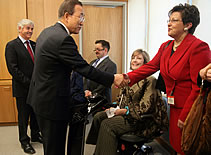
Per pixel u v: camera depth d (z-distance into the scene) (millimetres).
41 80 1301
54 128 1333
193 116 1009
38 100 1314
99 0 3213
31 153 2217
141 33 3375
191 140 1008
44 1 2977
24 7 2898
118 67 3541
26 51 2285
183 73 1162
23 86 2250
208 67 947
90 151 2254
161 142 2385
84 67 1344
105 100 1614
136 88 1683
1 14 2859
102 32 3414
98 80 1419
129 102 1729
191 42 1142
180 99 1201
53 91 1292
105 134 1691
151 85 1610
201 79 1007
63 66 1312
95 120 1937
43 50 1273
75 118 1559
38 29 3041
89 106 1587
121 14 3414
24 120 2297
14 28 2914
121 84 1527
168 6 2469
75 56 1291
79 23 1394
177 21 1176
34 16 3010
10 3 2861
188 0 2078
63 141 1400
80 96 1689
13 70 2162
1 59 2938
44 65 1277
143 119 1587
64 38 1247
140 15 3330
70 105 1409
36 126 2484
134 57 1813
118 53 3514
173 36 1229
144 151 2031
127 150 1743
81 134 1590
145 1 3307
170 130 1324
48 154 1365
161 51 1494
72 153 1600
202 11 1902
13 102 3021
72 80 1841
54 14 3029
